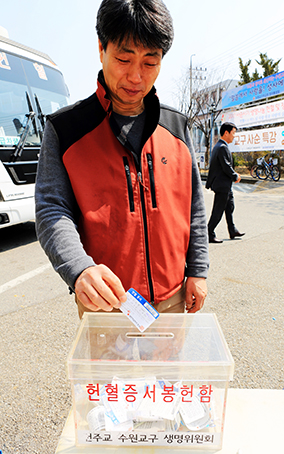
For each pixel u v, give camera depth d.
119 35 0.78
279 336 2.25
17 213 4.11
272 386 1.78
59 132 0.96
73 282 0.78
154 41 0.80
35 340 2.25
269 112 11.31
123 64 0.84
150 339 0.91
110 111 0.96
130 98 0.93
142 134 1.03
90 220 0.94
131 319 0.75
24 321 2.50
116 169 0.97
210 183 4.38
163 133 1.07
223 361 0.70
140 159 1.00
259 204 7.33
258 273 3.32
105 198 0.96
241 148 12.66
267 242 4.35
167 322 0.91
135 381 0.72
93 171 0.95
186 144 1.16
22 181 4.23
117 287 0.75
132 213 0.98
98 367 0.71
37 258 4.05
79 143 0.96
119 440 0.75
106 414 0.74
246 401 0.93
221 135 4.39
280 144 10.90
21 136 4.22
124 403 0.74
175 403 0.74
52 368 1.96
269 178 11.70
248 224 5.43
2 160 3.98
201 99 19.67
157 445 0.76
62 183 0.97
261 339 2.22
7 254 4.30
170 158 1.07
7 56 4.29
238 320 2.46
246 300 2.76
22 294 2.99
